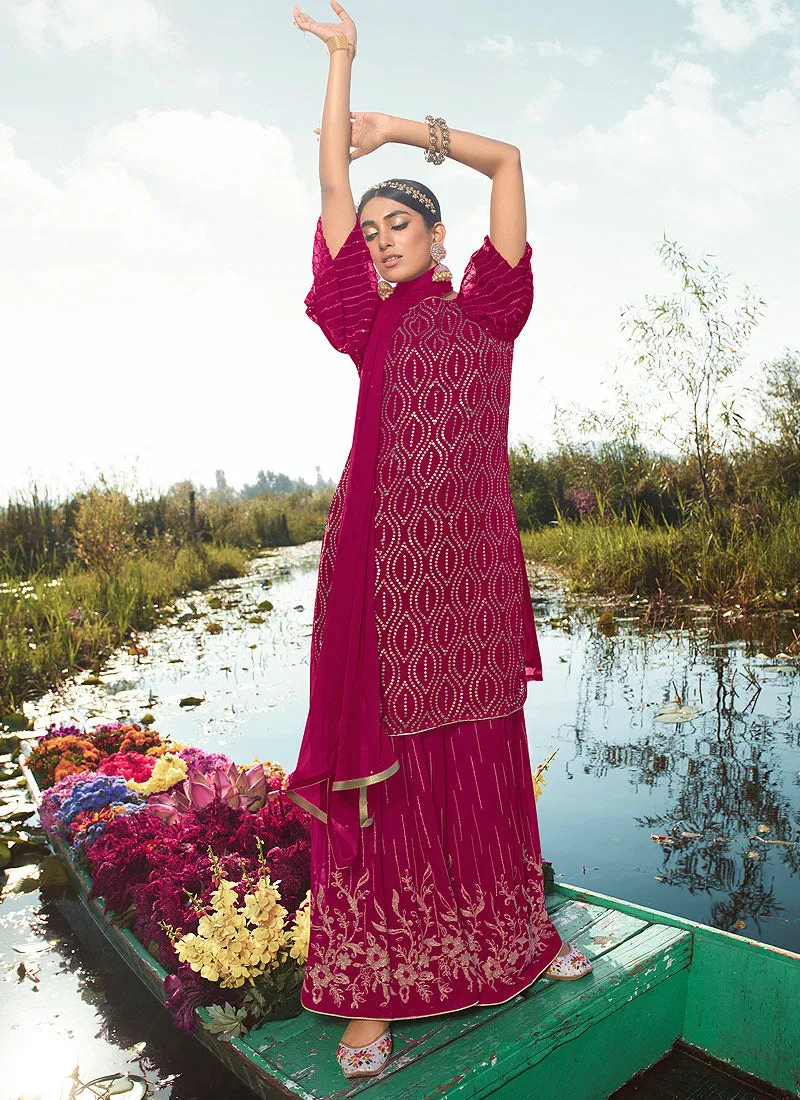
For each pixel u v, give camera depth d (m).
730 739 4.50
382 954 2.00
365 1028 1.97
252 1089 2.04
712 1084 2.15
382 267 2.15
